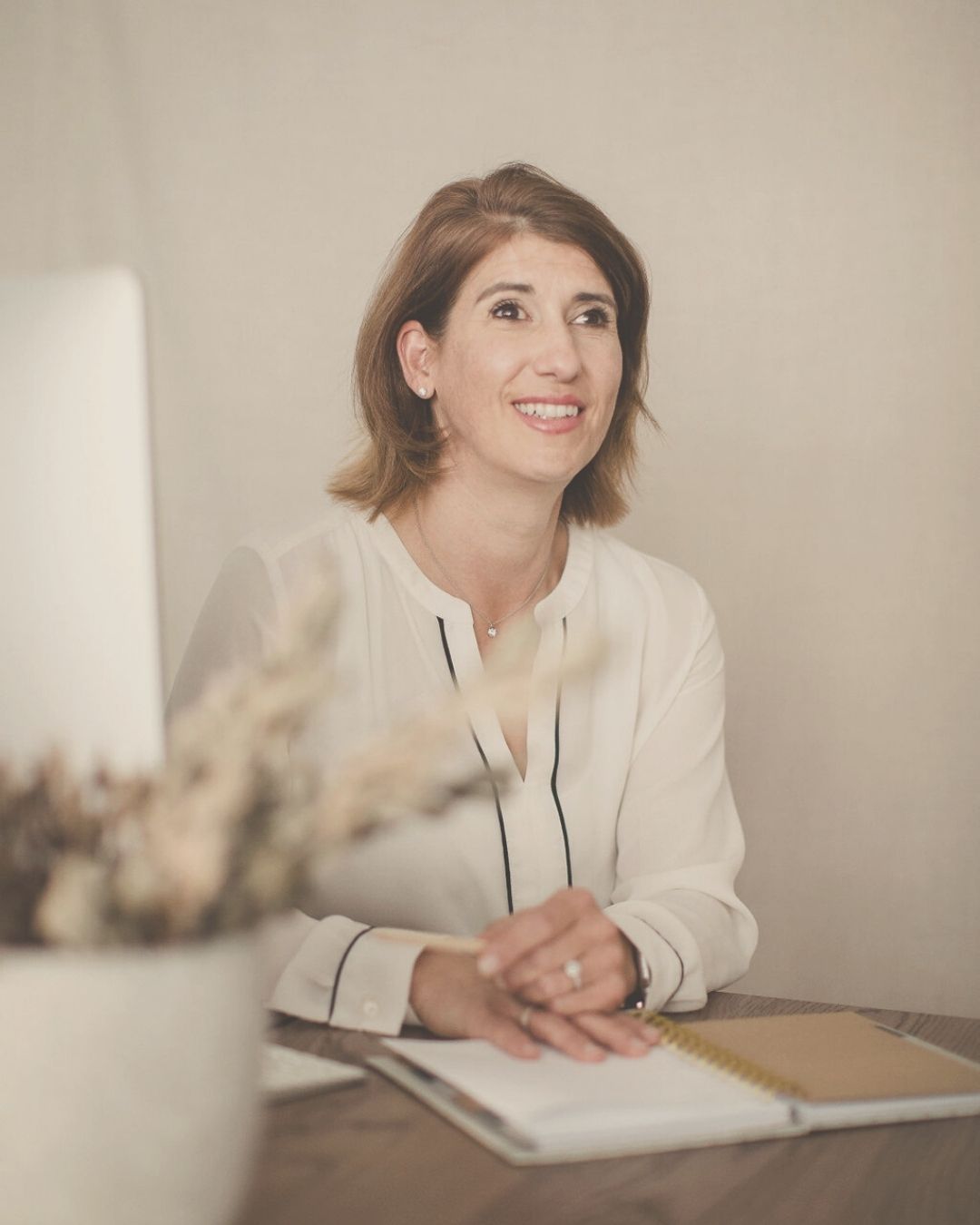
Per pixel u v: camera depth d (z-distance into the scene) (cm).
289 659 67
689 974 129
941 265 265
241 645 167
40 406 91
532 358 165
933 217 265
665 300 278
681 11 276
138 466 91
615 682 174
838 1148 88
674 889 157
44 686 92
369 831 67
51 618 92
